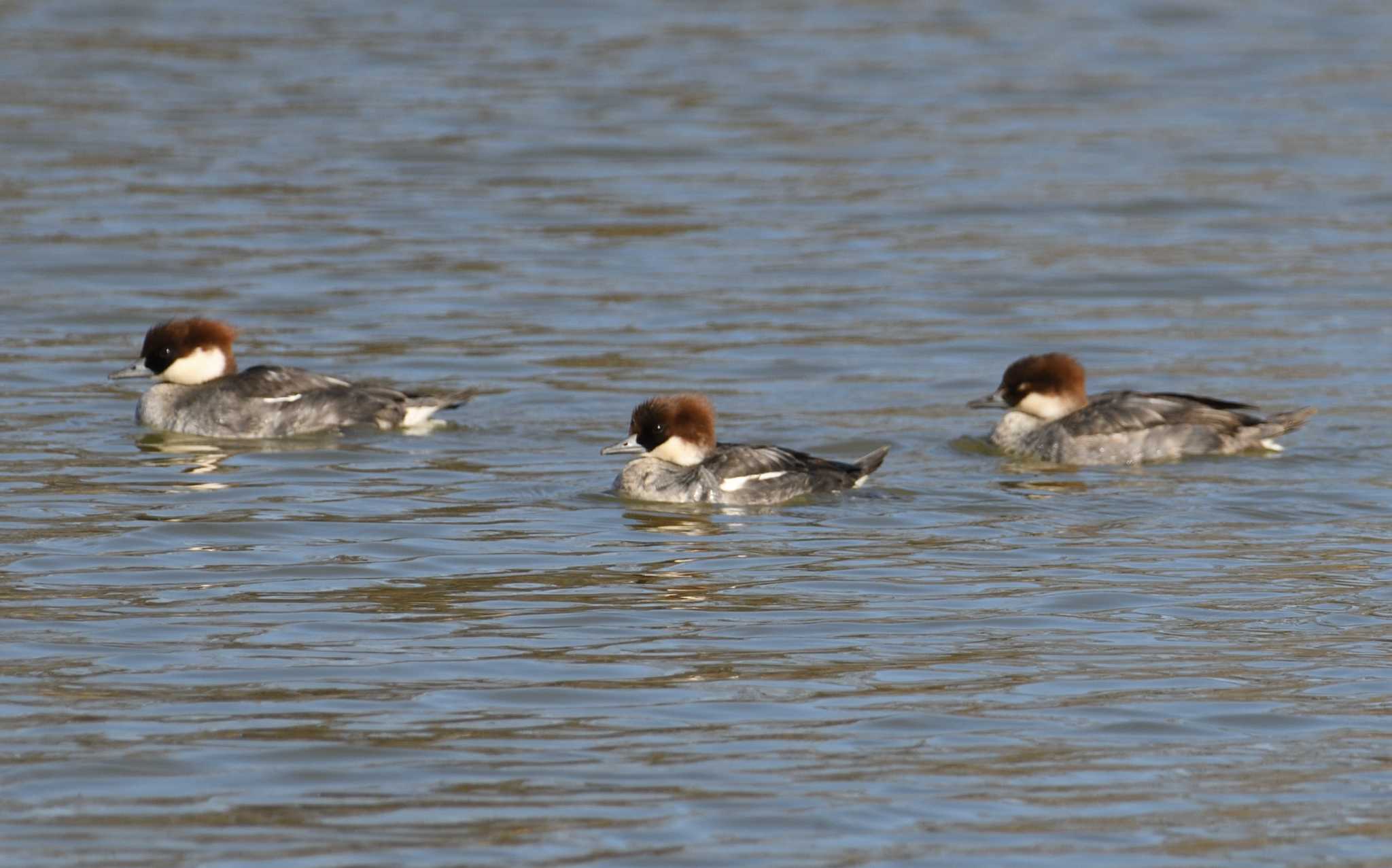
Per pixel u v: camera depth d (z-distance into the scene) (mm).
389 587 14523
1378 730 11578
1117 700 12086
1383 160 35250
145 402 20266
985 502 17500
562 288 26625
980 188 32969
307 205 31203
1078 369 19938
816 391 21938
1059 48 45594
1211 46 46031
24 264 27359
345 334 24312
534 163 34375
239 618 13656
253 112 37656
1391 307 26000
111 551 15359
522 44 45125
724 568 15164
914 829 10133
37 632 13234
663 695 12125
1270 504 17328
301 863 9633
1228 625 13703
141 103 38219
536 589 14500
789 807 10391
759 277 27375
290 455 19047
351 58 43031
